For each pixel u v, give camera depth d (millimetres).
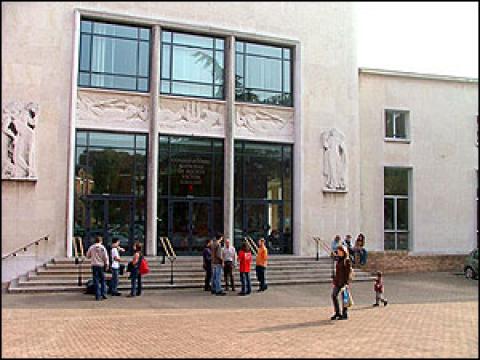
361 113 29922
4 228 22250
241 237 26750
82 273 21234
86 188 24141
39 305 16453
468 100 31859
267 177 27656
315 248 27516
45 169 23016
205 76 26828
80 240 22859
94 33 24922
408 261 26609
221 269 19656
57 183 23141
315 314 14758
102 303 16984
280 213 27734
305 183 27781
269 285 22234
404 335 11609
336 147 28438
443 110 31375
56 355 9883
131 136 25156
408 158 30469
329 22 29359
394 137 30688
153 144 25000
